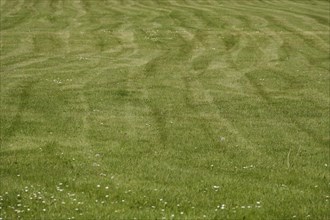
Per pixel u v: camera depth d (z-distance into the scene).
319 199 11.23
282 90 22.36
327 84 23.58
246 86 22.97
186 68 26.48
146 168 13.23
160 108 19.23
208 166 13.55
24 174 12.58
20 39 34.28
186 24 40.00
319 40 34.94
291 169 13.45
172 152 14.68
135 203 10.80
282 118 18.30
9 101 19.72
